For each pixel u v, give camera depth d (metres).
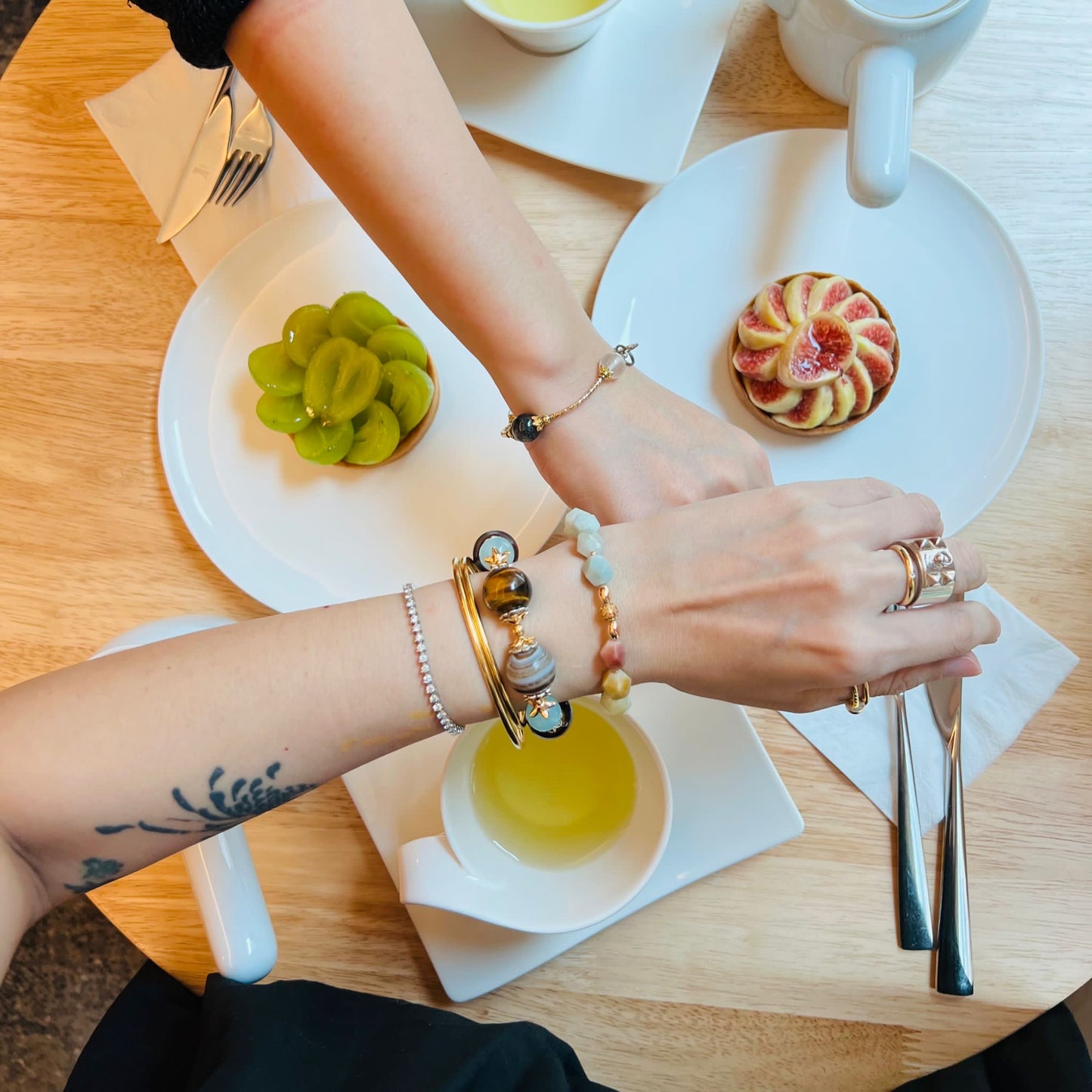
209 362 0.87
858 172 0.74
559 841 0.77
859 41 0.74
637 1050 0.77
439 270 0.69
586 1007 0.78
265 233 0.86
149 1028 0.83
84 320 0.89
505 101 0.86
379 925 0.80
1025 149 0.86
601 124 0.85
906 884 0.76
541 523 0.82
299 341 0.82
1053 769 0.78
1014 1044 0.74
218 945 0.70
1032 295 0.81
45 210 0.90
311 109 0.64
